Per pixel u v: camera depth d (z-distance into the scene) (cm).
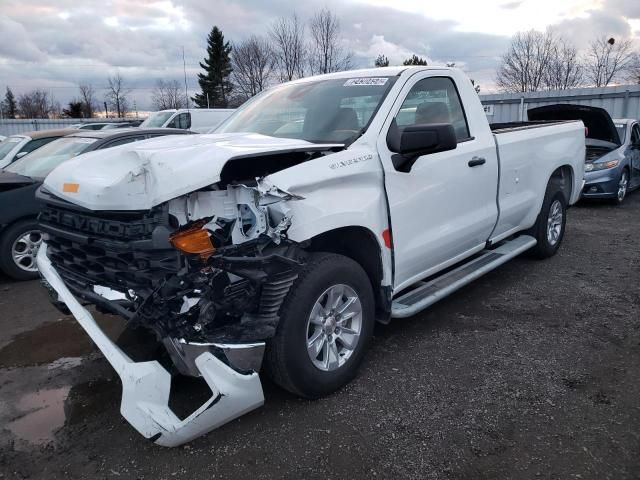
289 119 400
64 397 340
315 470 262
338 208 310
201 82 5975
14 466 272
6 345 423
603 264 603
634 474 253
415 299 386
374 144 346
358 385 341
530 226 564
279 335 292
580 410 307
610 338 404
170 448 281
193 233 253
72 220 285
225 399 256
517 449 274
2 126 3219
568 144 607
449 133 321
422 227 381
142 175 255
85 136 681
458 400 321
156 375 252
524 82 4597
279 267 280
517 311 463
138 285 263
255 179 276
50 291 330
